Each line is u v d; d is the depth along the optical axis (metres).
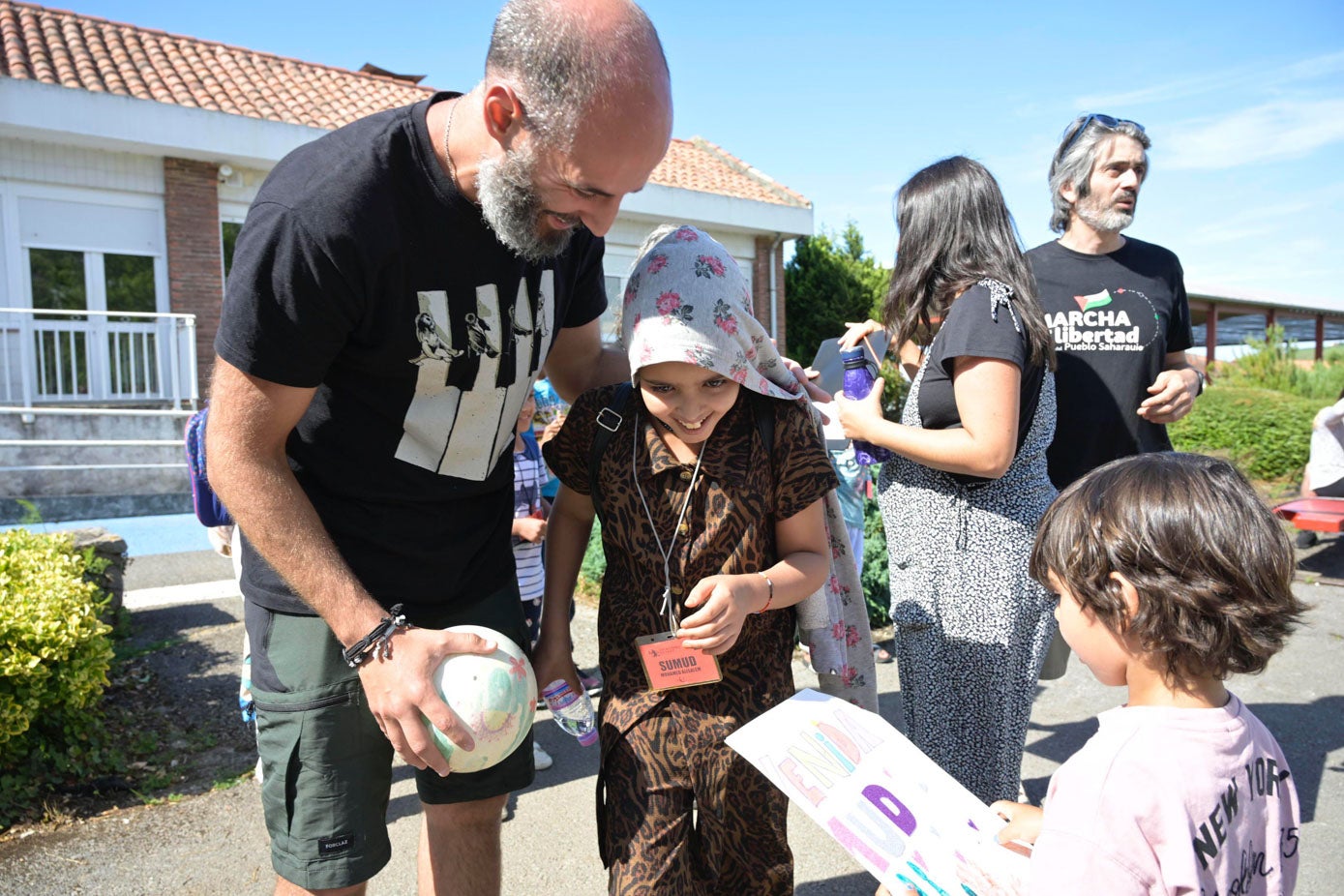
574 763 3.78
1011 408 2.21
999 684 2.41
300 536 1.69
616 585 2.10
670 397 1.90
